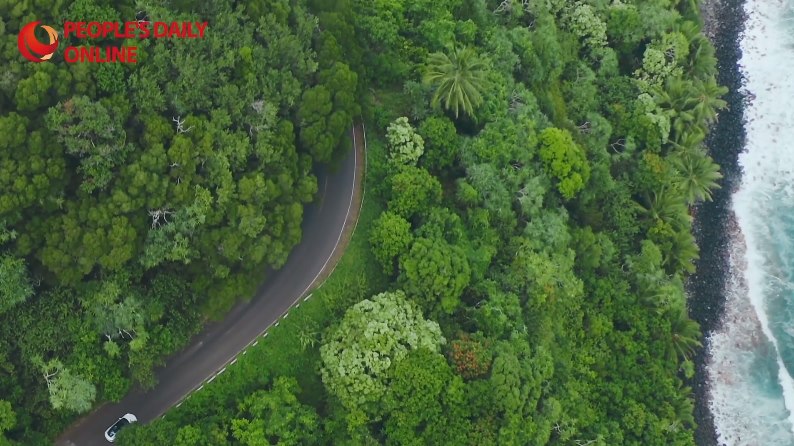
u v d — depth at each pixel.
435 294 59.78
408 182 61.47
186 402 57.09
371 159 65.38
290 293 61.31
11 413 49.97
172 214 52.88
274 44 57.25
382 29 66.88
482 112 67.25
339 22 61.94
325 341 58.66
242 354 58.91
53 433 53.91
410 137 64.12
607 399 70.88
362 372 55.75
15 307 51.47
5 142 47.06
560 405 62.41
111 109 50.47
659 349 75.25
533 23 77.06
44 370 51.34
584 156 71.12
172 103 53.12
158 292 54.56
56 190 49.75
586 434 66.94
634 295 76.00
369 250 63.28
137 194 51.28
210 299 55.66
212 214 53.66
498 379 57.91
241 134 54.75
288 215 56.94
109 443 56.00
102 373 52.72
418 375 55.38
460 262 59.88
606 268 75.75
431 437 56.53
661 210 78.94
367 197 64.69
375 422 58.12
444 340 58.50
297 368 59.66
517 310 63.41
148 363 53.78
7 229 49.12
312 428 55.84
